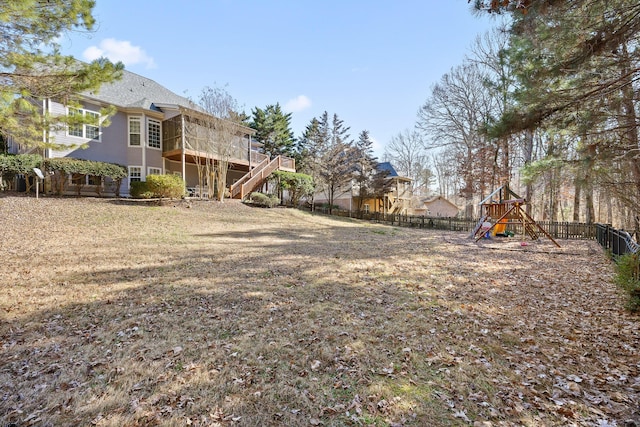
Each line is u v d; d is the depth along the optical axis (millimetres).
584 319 4324
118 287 5387
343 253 9156
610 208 21828
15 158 12188
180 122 17172
